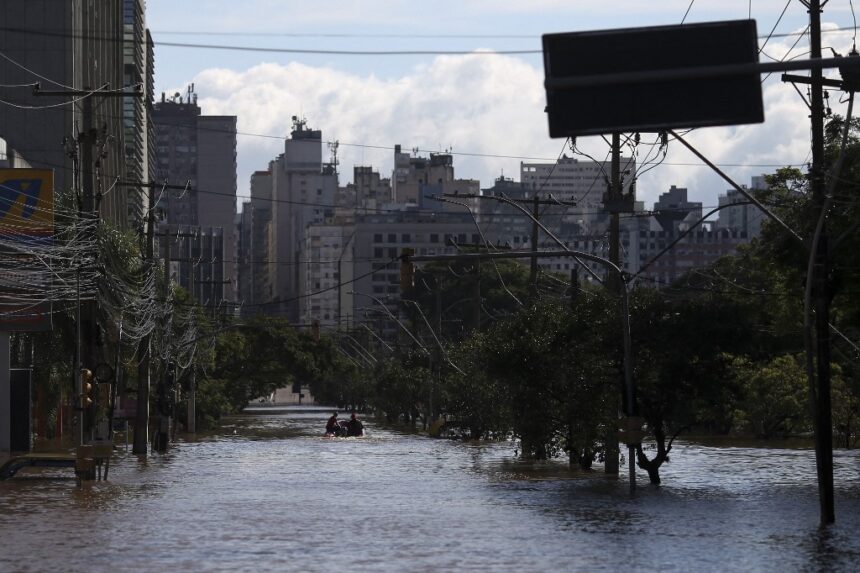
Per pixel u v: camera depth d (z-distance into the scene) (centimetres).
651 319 6781
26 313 7562
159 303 10281
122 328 8812
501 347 7138
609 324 6806
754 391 12338
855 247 5919
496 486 6538
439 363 14725
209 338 17012
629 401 6131
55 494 5928
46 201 7406
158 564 3381
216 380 18438
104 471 7638
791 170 7356
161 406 10900
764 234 7388
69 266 7169
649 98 2522
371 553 3631
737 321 6762
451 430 13575
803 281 6888
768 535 4156
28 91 13612
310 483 6756
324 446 11575
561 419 7188
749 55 2519
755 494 6034
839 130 6278
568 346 7038
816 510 5134
